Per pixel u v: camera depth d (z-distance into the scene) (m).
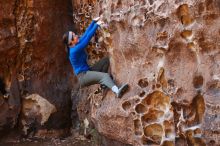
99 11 6.58
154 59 5.42
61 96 7.87
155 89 5.40
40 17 7.57
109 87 5.79
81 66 5.96
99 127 6.23
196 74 5.04
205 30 4.87
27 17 7.53
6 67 7.62
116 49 5.91
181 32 5.04
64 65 7.96
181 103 5.13
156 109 5.45
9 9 7.41
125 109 5.74
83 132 7.70
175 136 5.26
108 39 6.38
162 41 5.27
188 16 4.98
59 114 7.85
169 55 5.23
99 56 7.12
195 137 5.07
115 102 5.87
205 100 4.94
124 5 5.71
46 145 7.42
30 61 7.73
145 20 5.39
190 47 5.05
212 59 4.91
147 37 5.42
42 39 7.65
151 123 5.50
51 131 7.85
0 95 7.56
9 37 7.48
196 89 5.04
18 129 7.76
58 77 7.91
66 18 7.84
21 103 7.74
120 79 5.89
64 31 7.81
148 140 5.58
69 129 7.97
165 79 5.30
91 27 5.87
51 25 7.68
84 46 5.81
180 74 5.16
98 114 6.18
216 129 4.82
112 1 5.86
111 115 5.88
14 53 7.58
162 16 5.18
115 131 5.91
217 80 4.87
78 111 7.73
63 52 7.88
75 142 7.49
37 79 7.80
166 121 5.34
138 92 5.55
